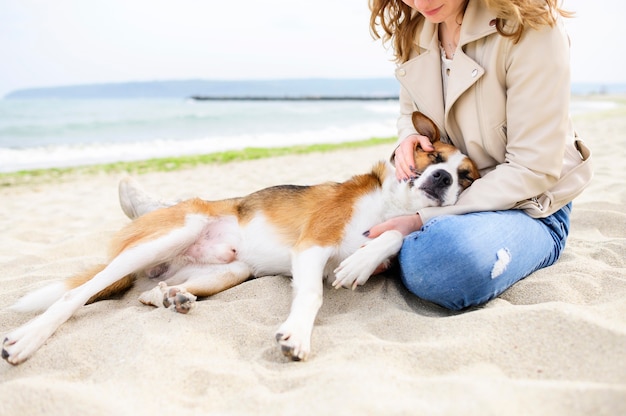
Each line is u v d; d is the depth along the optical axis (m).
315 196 1.45
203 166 3.66
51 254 1.74
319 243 1.33
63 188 3.00
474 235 1.12
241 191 2.69
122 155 4.63
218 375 0.97
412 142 1.43
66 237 1.96
